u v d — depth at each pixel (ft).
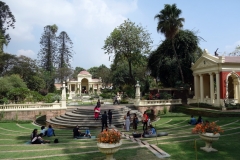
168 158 28.66
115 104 108.06
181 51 114.62
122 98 132.16
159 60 115.55
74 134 49.16
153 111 94.79
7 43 113.29
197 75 105.70
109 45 142.31
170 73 113.19
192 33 114.32
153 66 123.44
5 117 79.36
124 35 136.67
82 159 28.86
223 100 81.87
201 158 28.48
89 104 114.73
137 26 140.56
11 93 91.25
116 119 73.67
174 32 103.60
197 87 105.70
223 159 27.99
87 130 50.11
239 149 32.04
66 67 229.04
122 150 32.65
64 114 83.20
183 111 92.53
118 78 186.09
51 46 222.07
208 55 91.66
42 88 165.68
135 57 142.51
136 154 30.48
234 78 91.09
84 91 267.59
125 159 28.35
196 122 61.21
